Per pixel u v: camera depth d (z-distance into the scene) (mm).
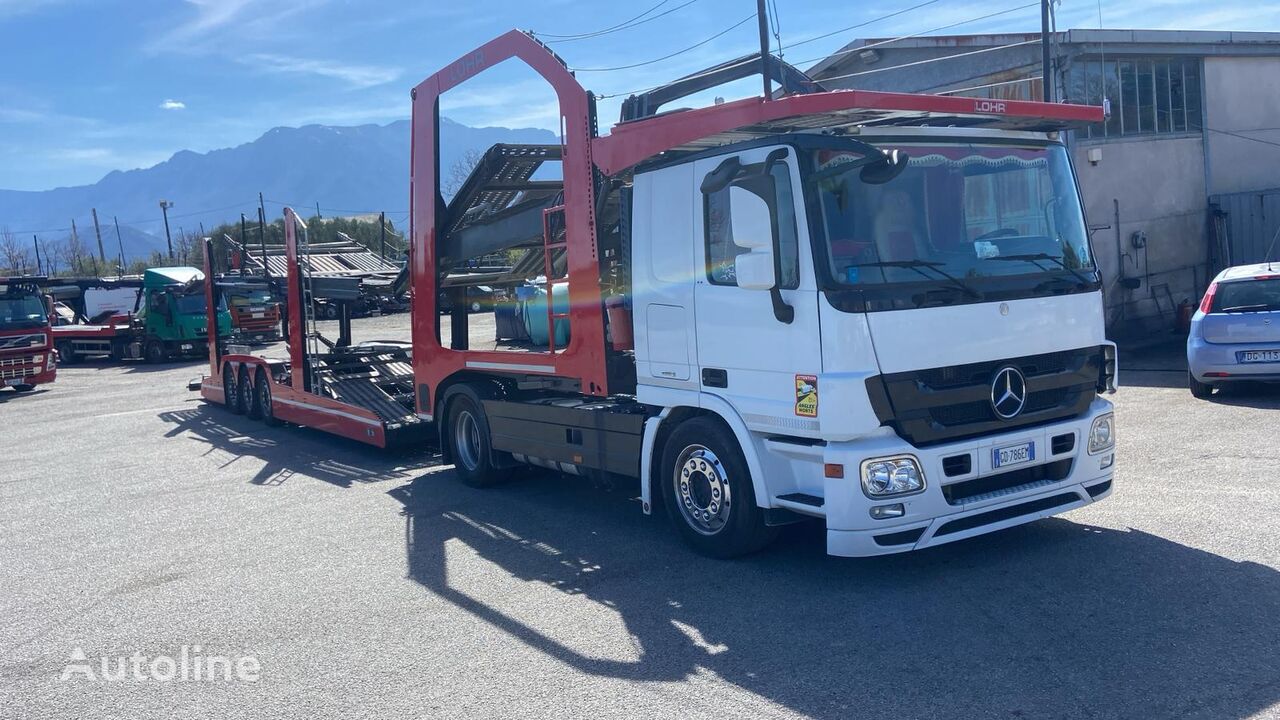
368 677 4605
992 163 5719
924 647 4520
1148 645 4375
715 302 5781
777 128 5652
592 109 6836
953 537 5258
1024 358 5520
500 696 4305
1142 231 19594
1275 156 21891
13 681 4797
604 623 5156
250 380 14219
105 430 14297
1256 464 7613
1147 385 12289
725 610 5211
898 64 20375
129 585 6340
